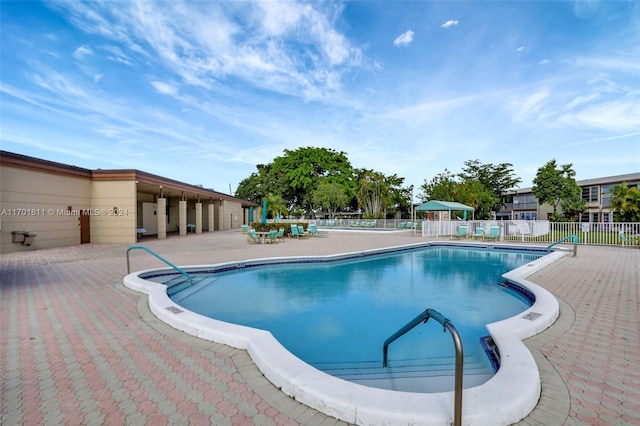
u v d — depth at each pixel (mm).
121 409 2209
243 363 2959
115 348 3312
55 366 2896
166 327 3965
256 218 42188
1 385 2551
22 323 4102
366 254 11789
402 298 6473
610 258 9867
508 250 13789
